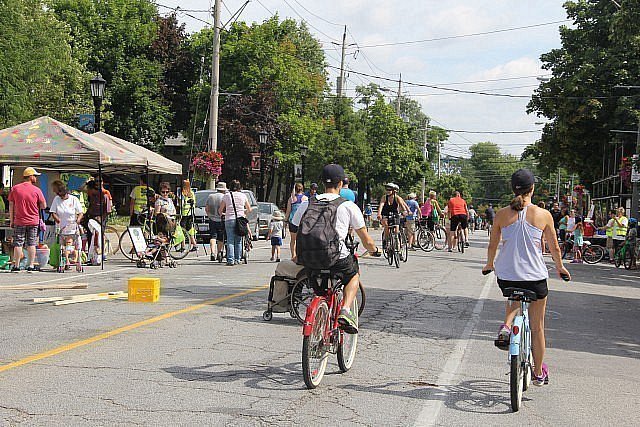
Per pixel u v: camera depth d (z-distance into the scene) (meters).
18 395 7.54
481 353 10.67
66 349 9.77
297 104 65.25
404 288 18.47
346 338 9.36
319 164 69.00
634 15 24.02
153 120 64.56
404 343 11.22
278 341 10.74
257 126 59.25
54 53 43.16
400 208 26.69
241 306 14.02
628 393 8.83
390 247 24.52
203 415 7.05
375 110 80.12
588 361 10.77
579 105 49.09
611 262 35.53
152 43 65.62
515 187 8.10
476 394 8.40
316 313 8.23
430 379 8.98
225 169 60.38
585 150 54.09
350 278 8.57
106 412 7.03
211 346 10.24
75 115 51.12
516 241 7.98
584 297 19.25
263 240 40.19
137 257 23.05
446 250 35.38
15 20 39.31
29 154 20.27
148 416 6.95
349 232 8.80
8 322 11.82
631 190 43.56
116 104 63.16
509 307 8.25
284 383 8.42
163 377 8.45
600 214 54.97
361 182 80.12
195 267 22.16
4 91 38.38
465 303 16.08
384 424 7.05
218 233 24.12
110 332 11.04
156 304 14.02
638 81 48.19
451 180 144.62
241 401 7.61
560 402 8.23
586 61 49.66
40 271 20.05
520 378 7.82
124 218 46.16
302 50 83.00
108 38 63.34
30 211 19.64
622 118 46.88
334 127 72.75
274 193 81.12
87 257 22.33
